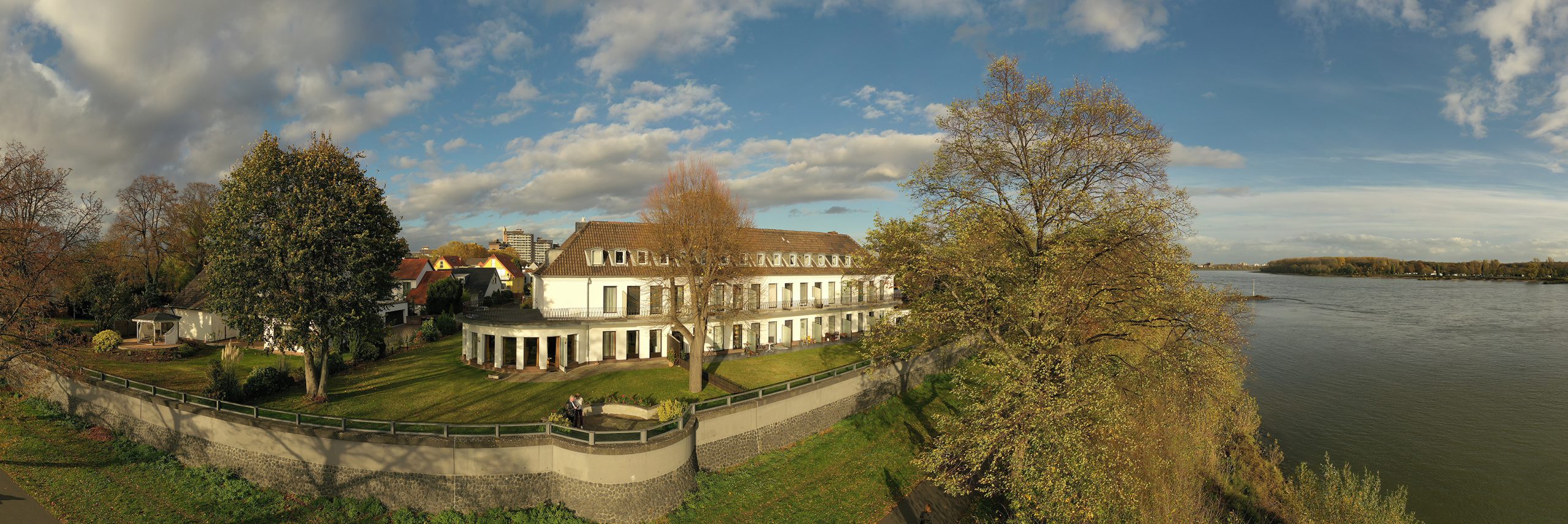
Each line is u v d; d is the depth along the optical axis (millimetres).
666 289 35656
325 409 26203
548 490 21266
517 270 98938
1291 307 105000
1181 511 19531
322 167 25875
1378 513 22422
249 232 25375
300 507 20469
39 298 24750
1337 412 40062
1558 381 47406
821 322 48062
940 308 22969
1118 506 18766
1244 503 26078
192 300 43062
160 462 22828
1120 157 21250
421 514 20406
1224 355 21234
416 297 62406
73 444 24141
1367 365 53062
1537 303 108562
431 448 20516
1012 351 20406
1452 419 38625
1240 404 30688
